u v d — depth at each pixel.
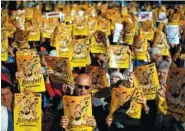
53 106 9.05
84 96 7.32
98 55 12.27
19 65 9.58
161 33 12.70
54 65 9.40
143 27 15.45
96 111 8.63
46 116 8.15
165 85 7.93
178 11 23.28
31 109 7.64
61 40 11.76
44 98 9.73
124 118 8.36
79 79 7.60
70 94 8.07
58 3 34.34
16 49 13.56
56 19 16.72
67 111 7.35
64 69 9.30
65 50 11.80
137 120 8.47
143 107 8.42
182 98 7.32
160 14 21.77
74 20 16.30
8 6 31.78
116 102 8.20
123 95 8.17
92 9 25.00
